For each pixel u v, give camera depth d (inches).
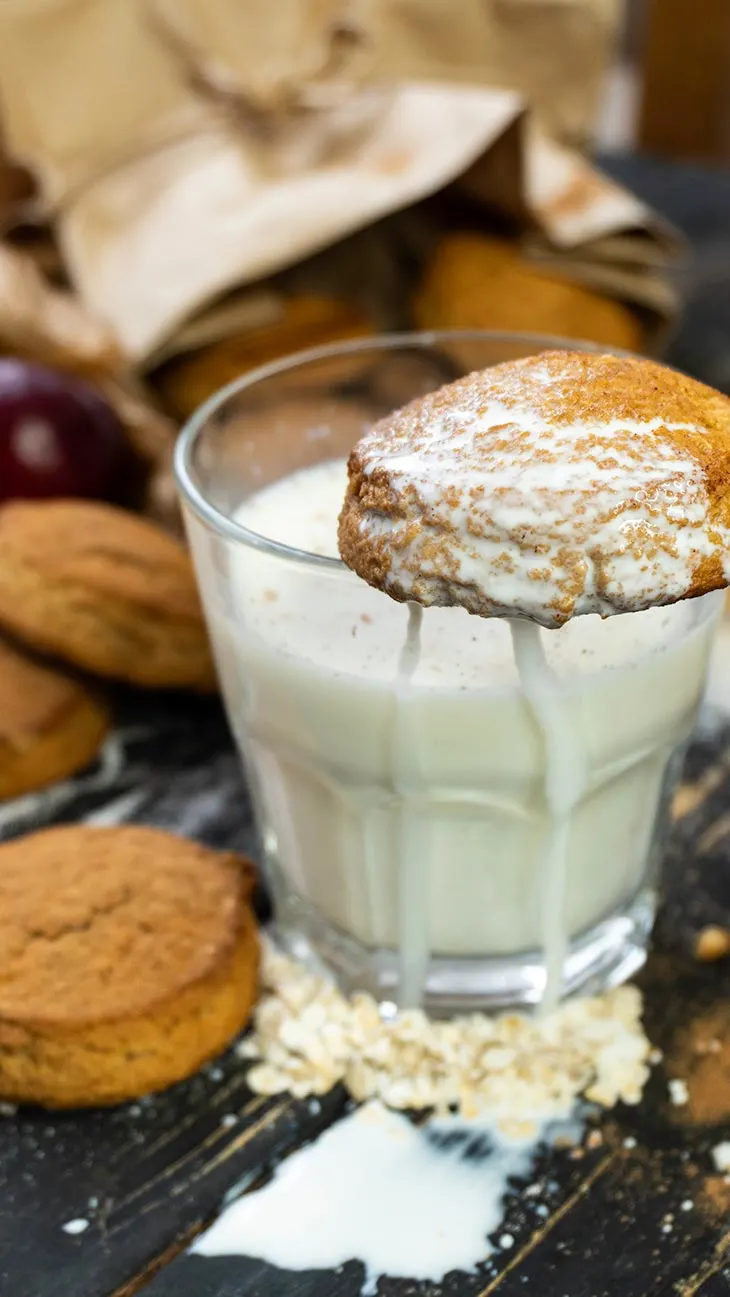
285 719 13.8
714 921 15.1
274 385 14.7
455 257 20.2
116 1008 13.8
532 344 14.5
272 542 13.3
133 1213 13.5
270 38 20.0
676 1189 13.5
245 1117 13.9
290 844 14.6
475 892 14.1
